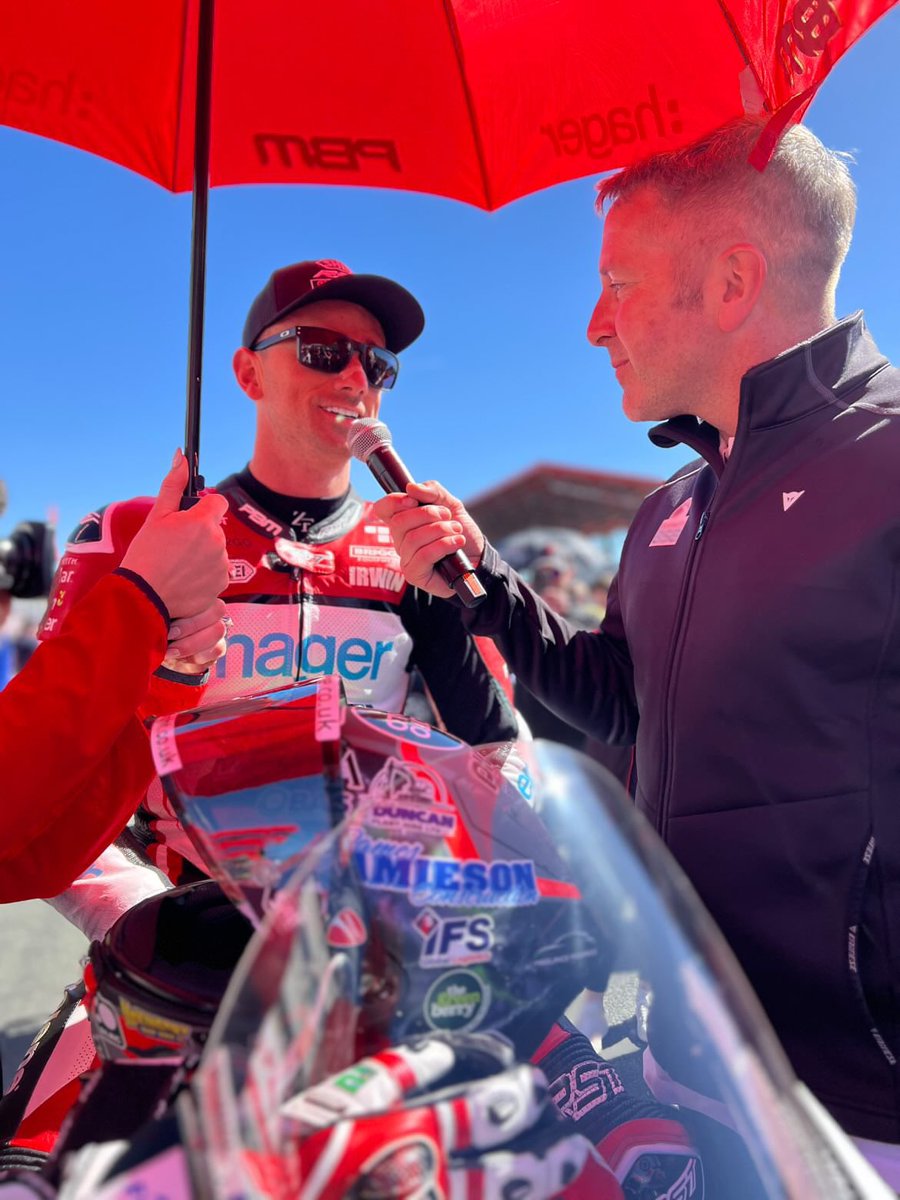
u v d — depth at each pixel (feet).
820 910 3.50
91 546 4.94
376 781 2.46
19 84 4.68
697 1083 2.20
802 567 3.59
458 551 4.55
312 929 1.88
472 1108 1.76
